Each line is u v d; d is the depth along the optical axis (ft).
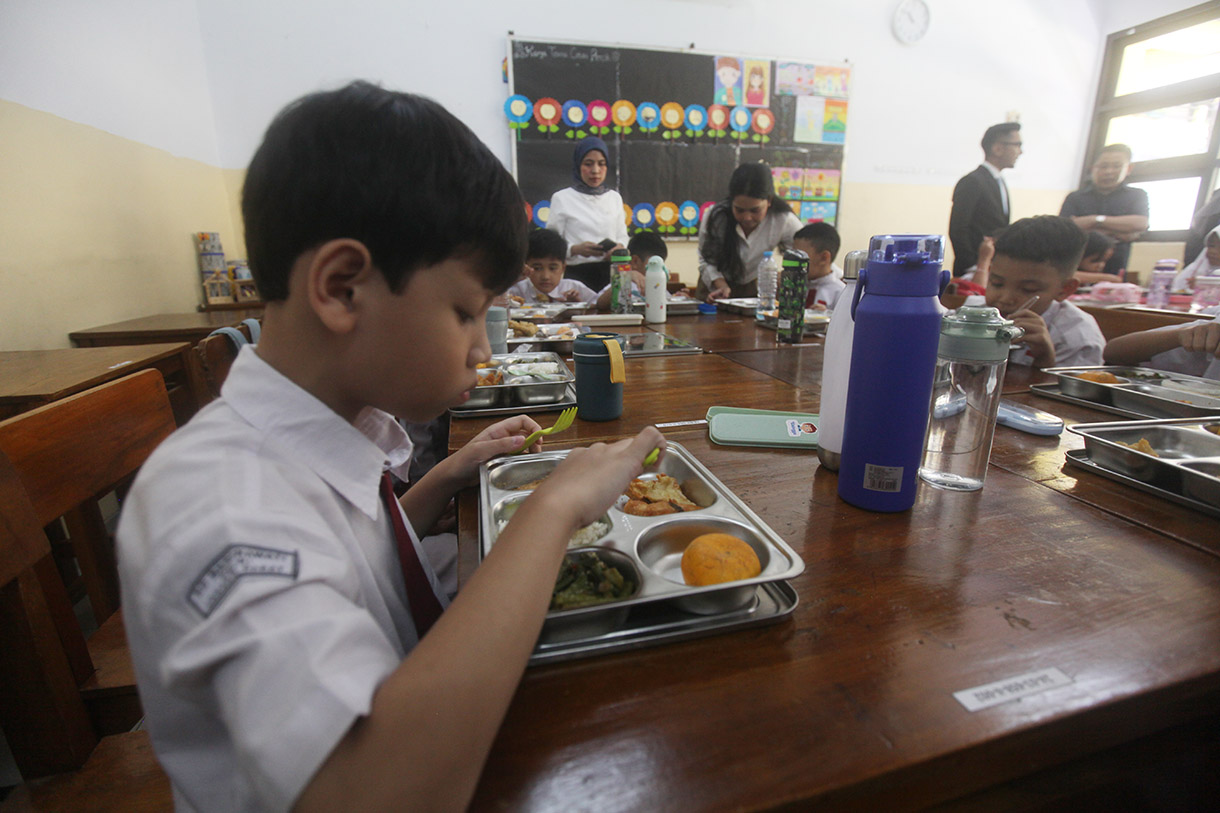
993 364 2.30
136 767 2.12
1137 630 1.50
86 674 2.33
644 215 13.47
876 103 14.38
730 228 10.39
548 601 1.34
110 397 2.60
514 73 12.12
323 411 1.47
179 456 1.25
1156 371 4.17
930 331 1.97
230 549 1.05
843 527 2.06
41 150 6.55
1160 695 1.31
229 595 1.01
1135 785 1.51
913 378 2.01
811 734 1.18
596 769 1.10
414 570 1.84
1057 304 5.27
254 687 0.96
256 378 1.44
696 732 1.19
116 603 3.75
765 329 6.76
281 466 1.37
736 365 4.81
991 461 2.71
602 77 12.57
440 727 1.02
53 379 4.54
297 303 1.37
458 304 1.42
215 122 10.88
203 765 1.26
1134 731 1.32
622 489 1.67
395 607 1.72
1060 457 2.77
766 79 13.48
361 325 1.35
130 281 8.23
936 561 1.84
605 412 3.33
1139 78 14.98
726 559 1.65
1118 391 3.52
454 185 1.30
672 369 4.66
